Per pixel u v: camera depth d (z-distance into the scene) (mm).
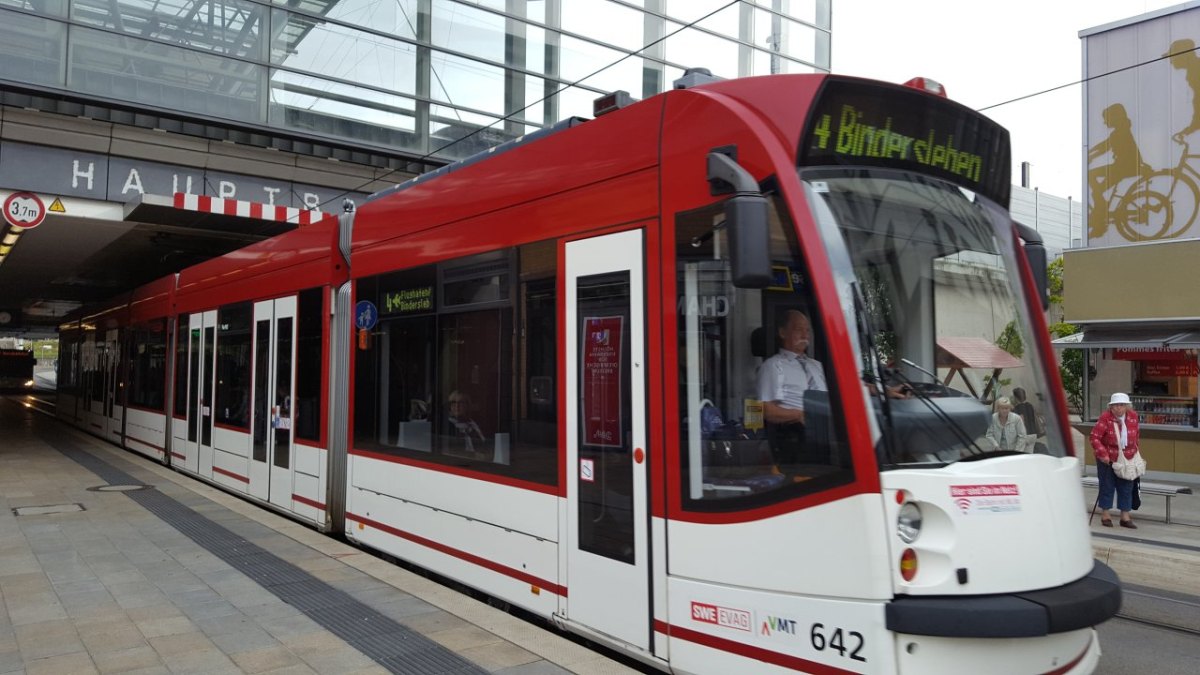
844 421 3633
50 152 14414
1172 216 15508
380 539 7270
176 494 11383
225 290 12023
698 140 4324
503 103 18391
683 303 4344
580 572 4926
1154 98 15711
